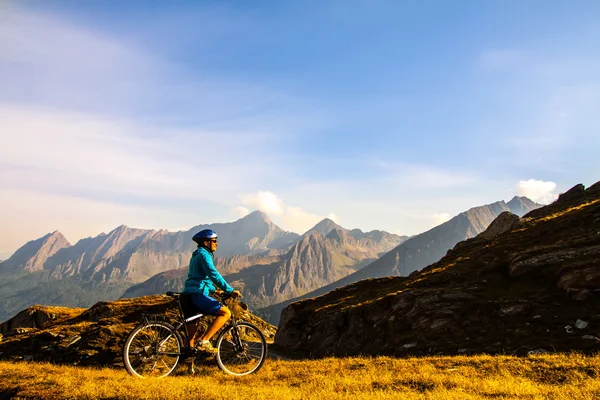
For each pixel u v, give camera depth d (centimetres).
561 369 1287
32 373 1052
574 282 2941
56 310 4400
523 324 2772
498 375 1254
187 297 965
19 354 2595
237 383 966
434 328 3209
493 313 3077
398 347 3238
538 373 1273
